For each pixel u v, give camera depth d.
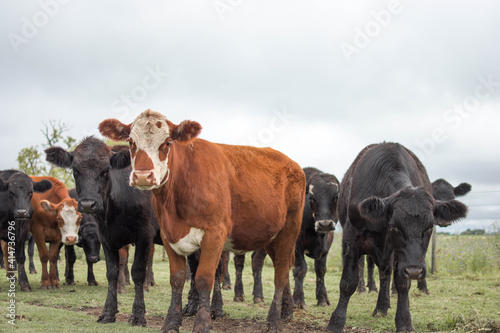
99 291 10.08
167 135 5.30
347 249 6.75
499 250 14.55
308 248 9.10
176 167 5.55
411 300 9.20
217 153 6.12
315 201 8.88
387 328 6.94
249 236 6.35
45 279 10.35
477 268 13.84
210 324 5.36
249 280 12.73
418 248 5.83
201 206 5.55
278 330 6.65
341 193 7.88
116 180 7.06
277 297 6.87
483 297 9.56
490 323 6.56
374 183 6.77
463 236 23.45
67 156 7.05
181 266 5.88
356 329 6.92
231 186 6.07
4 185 9.73
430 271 13.66
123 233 7.07
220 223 5.68
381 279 7.82
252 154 6.81
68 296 9.09
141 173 5.00
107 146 7.05
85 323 6.40
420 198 5.96
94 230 11.19
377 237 6.57
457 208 5.96
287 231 7.18
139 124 5.24
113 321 6.72
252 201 6.26
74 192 12.90
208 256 5.53
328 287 11.38
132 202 7.07
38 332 5.61
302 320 7.49
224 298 9.70
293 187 7.23
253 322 7.30
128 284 11.68
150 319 7.30
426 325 6.98
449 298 9.41
